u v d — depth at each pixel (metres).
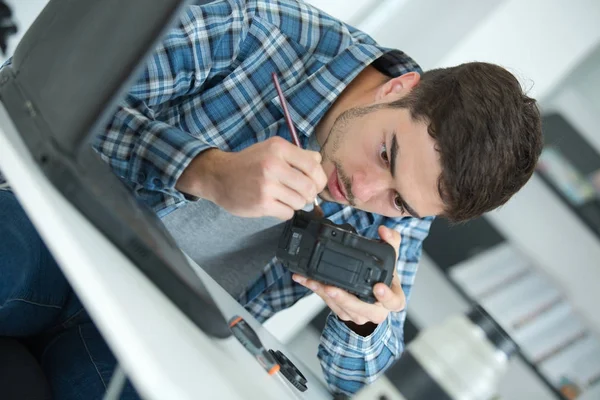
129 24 0.47
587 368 1.58
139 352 0.37
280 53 1.08
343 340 0.97
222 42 1.02
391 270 0.78
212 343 0.55
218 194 0.76
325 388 1.01
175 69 0.95
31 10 1.23
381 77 1.08
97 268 0.41
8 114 0.58
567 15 1.57
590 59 1.68
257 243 1.11
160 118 1.03
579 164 1.66
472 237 1.74
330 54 1.11
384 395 0.55
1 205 0.81
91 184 0.49
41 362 0.90
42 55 0.59
